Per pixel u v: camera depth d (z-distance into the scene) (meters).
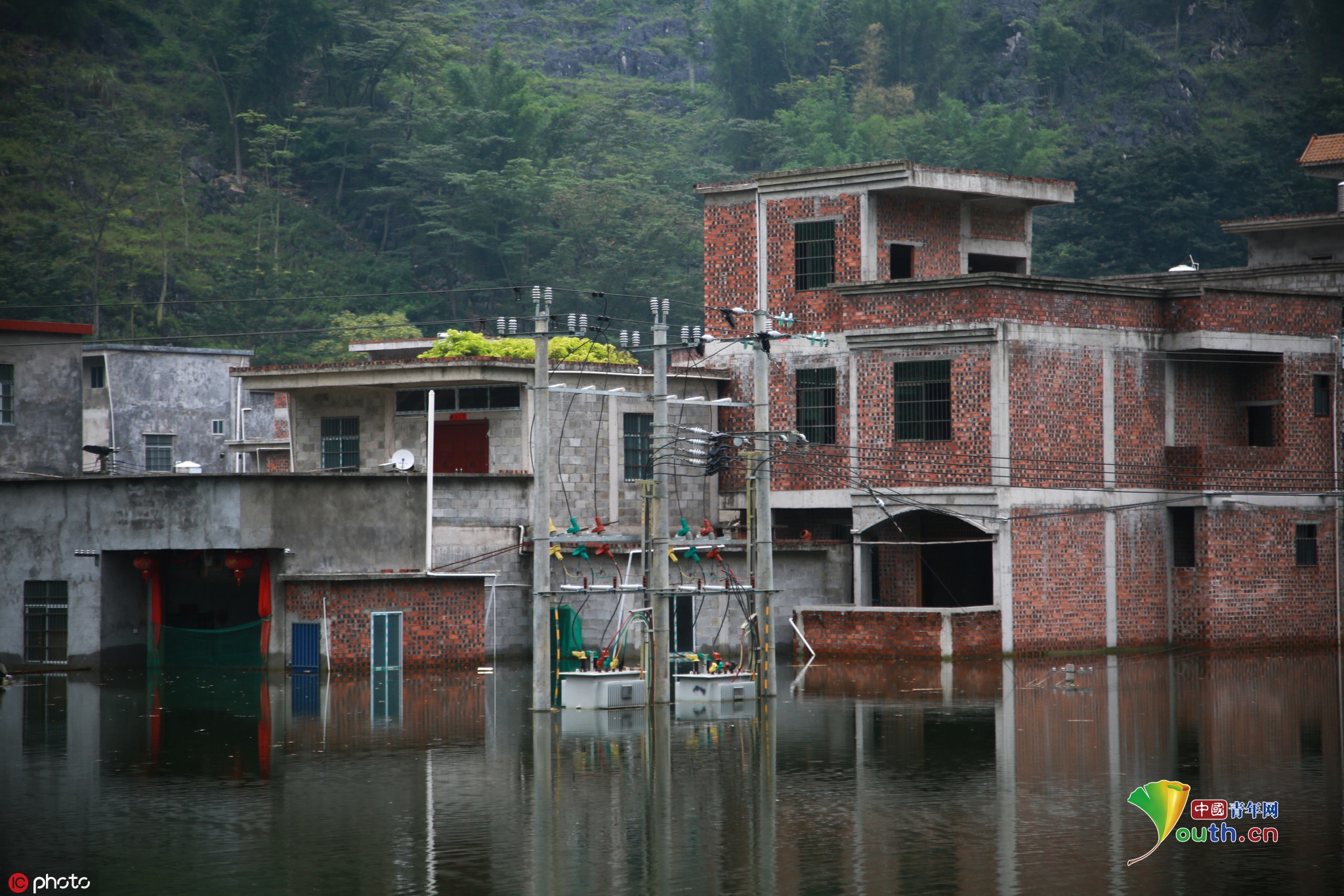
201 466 94.00
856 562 64.81
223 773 34.44
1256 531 66.56
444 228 156.75
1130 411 64.69
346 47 177.75
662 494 45.88
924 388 62.88
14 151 157.00
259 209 167.62
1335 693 49.41
